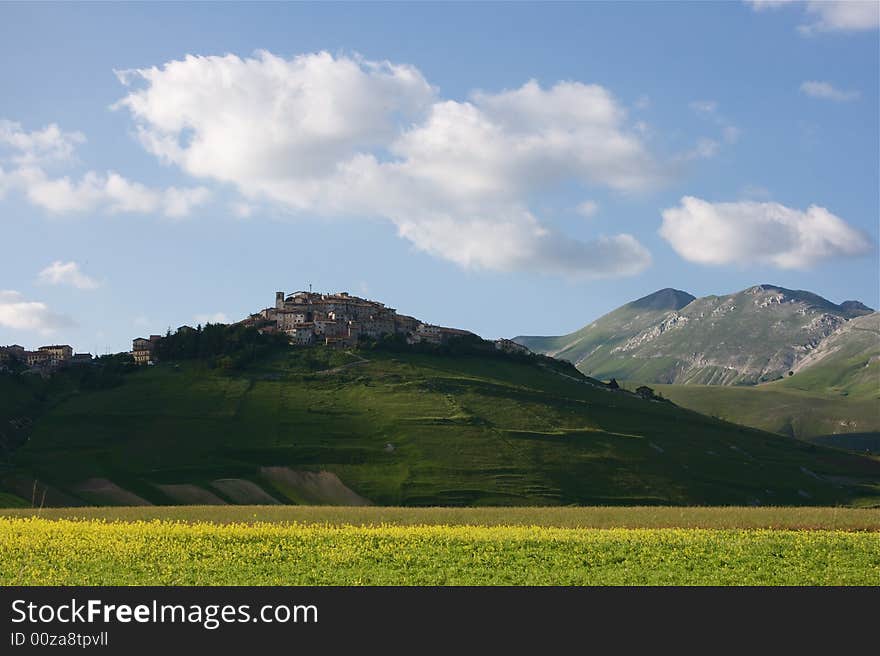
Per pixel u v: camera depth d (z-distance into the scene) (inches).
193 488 6697.8
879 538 3122.5
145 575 2299.5
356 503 6702.8
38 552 2502.5
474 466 7372.1
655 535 3125.0
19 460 7130.9
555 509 4490.7
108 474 6909.5
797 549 2861.7
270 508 4392.2
